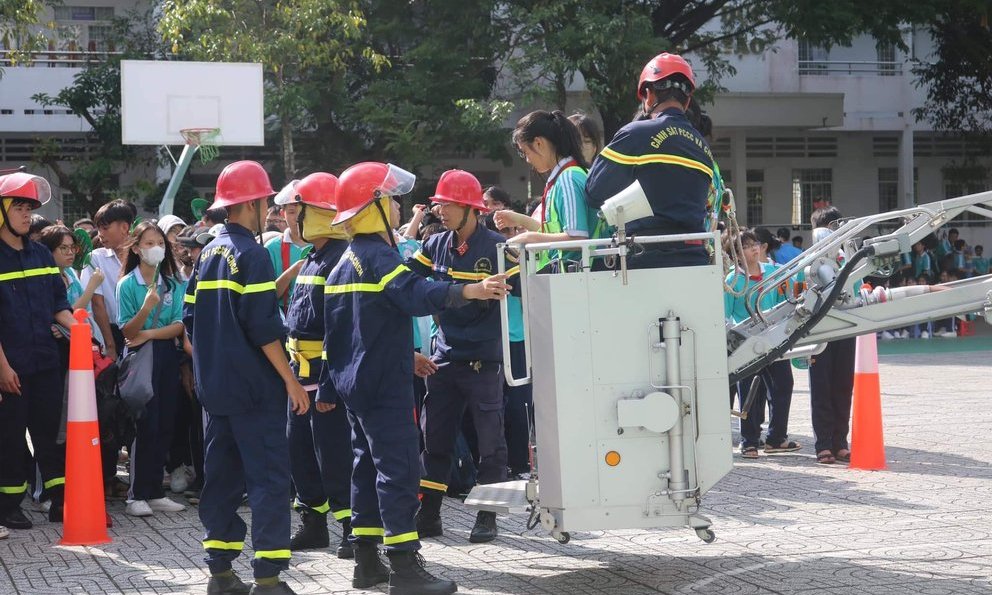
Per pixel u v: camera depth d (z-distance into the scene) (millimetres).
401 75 24078
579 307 5184
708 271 5230
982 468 8922
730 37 26422
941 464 9141
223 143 15344
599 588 5574
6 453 7363
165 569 6227
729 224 6145
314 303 6414
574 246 5227
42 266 7566
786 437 10078
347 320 5629
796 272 6027
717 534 6773
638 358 5203
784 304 6168
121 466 10156
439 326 6824
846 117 33344
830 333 5973
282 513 5445
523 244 5301
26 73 26875
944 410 12516
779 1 23703
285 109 20859
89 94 25766
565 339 5176
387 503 5504
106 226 8781
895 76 33625
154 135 15055
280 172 26797
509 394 8445
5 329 7352
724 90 26703
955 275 26859
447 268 6914
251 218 5691
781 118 31375
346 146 25750
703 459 5250
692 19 25500
